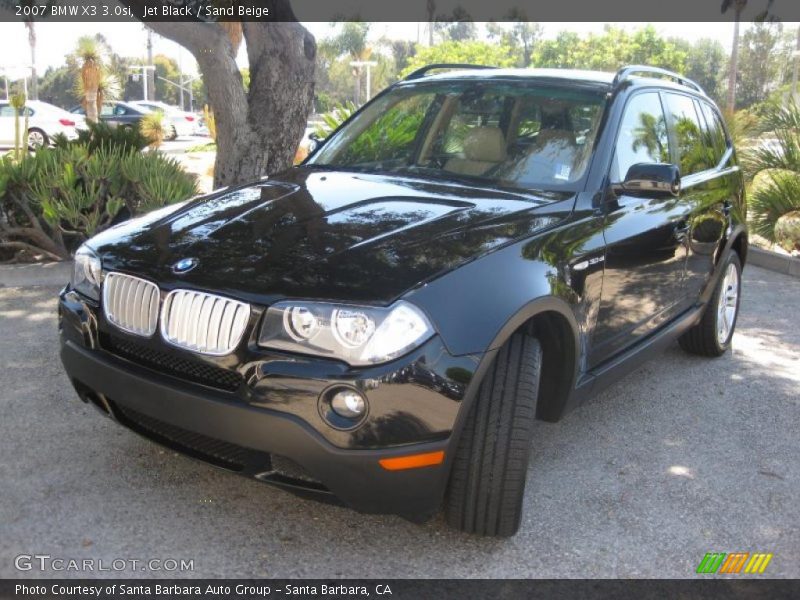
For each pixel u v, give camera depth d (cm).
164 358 296
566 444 419
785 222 959
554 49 7406
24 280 670
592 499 360
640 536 332
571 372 345
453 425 276
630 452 412
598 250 355
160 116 1909
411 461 271
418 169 415
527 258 313
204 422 278
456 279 286
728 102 5581
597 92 425
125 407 312
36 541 303
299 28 763
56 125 2466
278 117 764
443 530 326
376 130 454
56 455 370
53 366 483
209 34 716
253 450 284
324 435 267
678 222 443
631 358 407
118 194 714
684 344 564
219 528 319
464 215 337
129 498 336
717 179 527
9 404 425
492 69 485
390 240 307
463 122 428
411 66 6488
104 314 313
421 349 270
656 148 454
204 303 284
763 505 364
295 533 318
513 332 302
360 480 270
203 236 321
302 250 301
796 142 1013
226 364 279
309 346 270
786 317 698
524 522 337
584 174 387
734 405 485
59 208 677
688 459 408
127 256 315
